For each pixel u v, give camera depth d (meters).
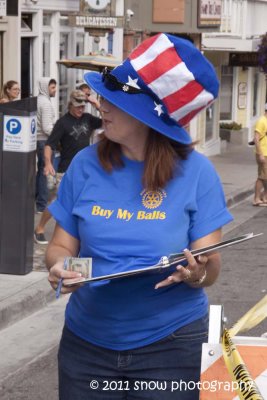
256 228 14.09
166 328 3.40
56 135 11.77
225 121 28.95
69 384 3.54
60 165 11.95
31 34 15.65
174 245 3.34
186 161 3.41
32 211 9.19
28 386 6.38
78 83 17.80
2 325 7.73
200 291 3.46
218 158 24.50
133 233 3.33
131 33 19.36
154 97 3.34
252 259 11.21
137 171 3.41
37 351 7.18
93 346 3.47
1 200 9.02
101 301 3.39
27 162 9.03
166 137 3.39
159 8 20.84
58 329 7.78
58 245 3.53
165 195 3.36
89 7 16.19
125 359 3.43
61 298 8.78
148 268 3.18
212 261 3.36
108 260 3.35
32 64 15.93
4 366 6.81
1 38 14.65
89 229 3.38
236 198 17.36
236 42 24.17
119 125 3.39
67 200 3.51
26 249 9.12
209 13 21.34
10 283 8.77
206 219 3.38
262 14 27.47
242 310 8.57
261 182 16.58
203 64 3.32
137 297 3.37
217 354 3.25
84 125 11.83
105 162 3.43
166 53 3.31
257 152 16.36
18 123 8.90
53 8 16.25
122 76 3.35
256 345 3.25
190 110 3.36
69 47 17.42
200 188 3.39
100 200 3.41
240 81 29.05
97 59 15.70
